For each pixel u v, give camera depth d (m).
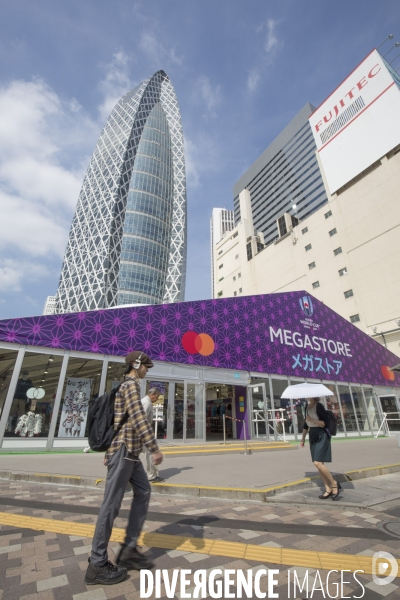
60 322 10.56
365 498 4.73
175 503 4.48
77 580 2.23
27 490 5.20
